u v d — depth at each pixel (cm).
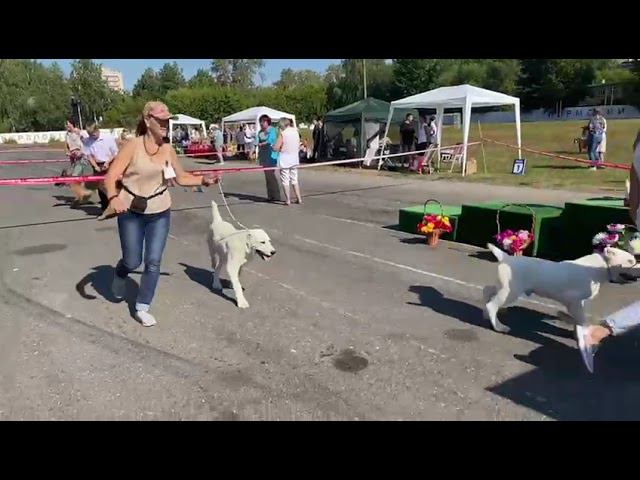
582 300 419
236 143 2806
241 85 10381
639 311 375
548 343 439
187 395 363
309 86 6869
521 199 1145
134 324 492
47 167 2495
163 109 441
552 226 680
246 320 500
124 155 449
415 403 350
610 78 7131
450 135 3612
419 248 768
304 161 2327
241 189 1498
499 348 431
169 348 440
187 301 554
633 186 359
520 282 440
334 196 1320
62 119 7544
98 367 406
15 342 454
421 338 453
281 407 347
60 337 464
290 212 1103
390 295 566
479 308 523
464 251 744
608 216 616
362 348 435
